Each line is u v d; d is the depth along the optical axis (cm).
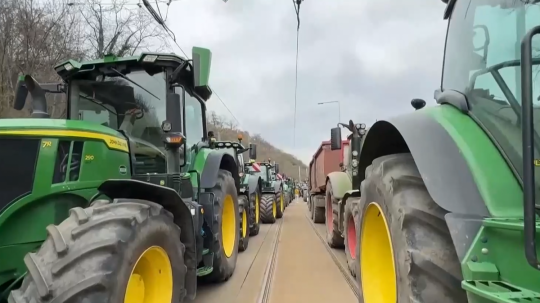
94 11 1437
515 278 167
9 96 1043
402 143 302
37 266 227
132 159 376
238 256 685
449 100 249
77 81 434
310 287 493
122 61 417
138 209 272
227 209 543
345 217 541
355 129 690
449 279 196
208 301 438
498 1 221
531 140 143
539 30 145
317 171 1255
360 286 309
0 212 262
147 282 291
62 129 295
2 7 1099
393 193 237
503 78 206
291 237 919
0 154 271
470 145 209
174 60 418
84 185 300
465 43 252
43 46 1192
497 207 184
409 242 212
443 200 195
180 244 317
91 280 219
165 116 422
